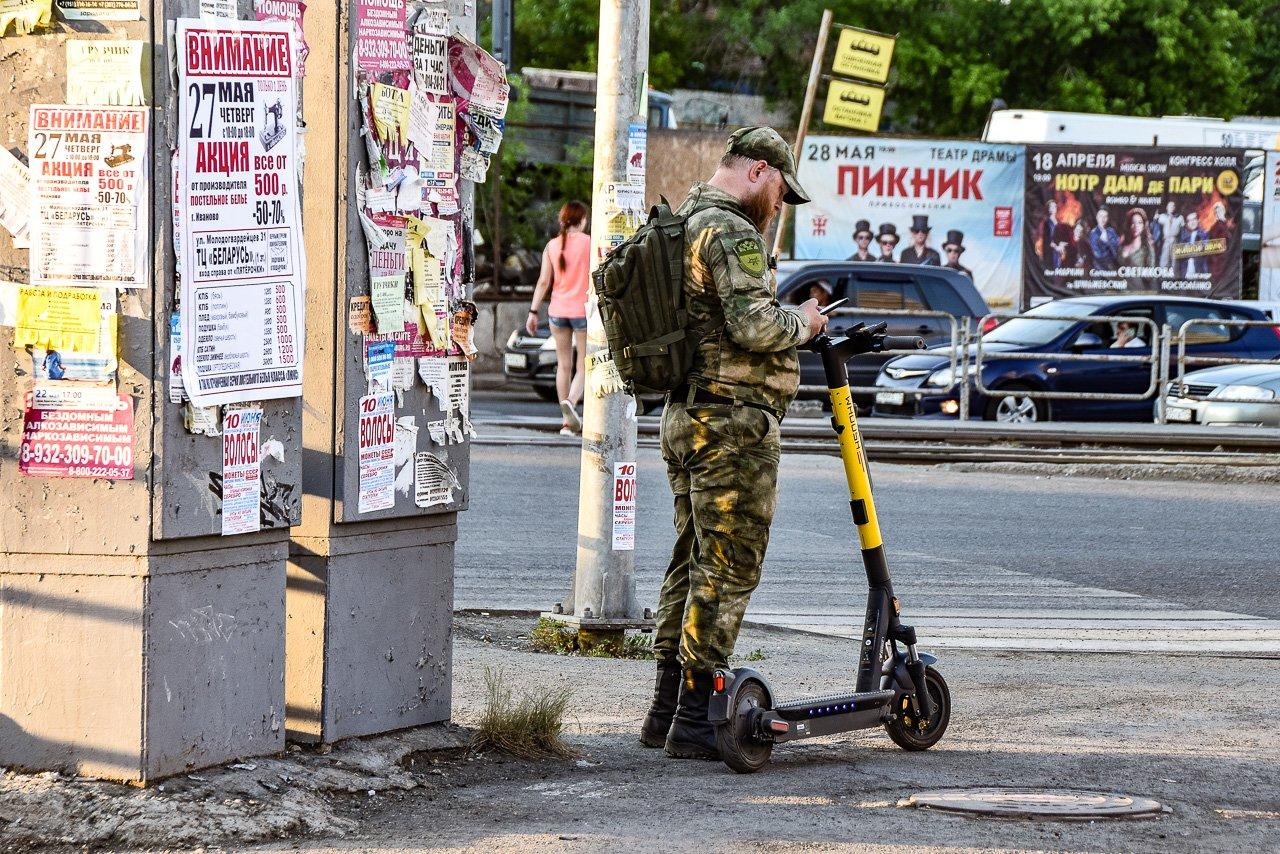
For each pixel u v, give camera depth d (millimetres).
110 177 11555
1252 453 47156
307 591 13492
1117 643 22703
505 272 83500
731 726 13852
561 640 20938
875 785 13680
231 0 12000
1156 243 81625
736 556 14234
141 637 11734
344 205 13289
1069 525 34156
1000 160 80812
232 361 12086
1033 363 53906
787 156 14391
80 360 11633
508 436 46062
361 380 13500
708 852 11523
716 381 14047
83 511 11727
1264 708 17688
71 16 11547
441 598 14672
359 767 13312
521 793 13289
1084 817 12648
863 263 58094
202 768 12297
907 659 15234
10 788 11664
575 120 78438
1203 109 105688
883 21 101875
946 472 42531
